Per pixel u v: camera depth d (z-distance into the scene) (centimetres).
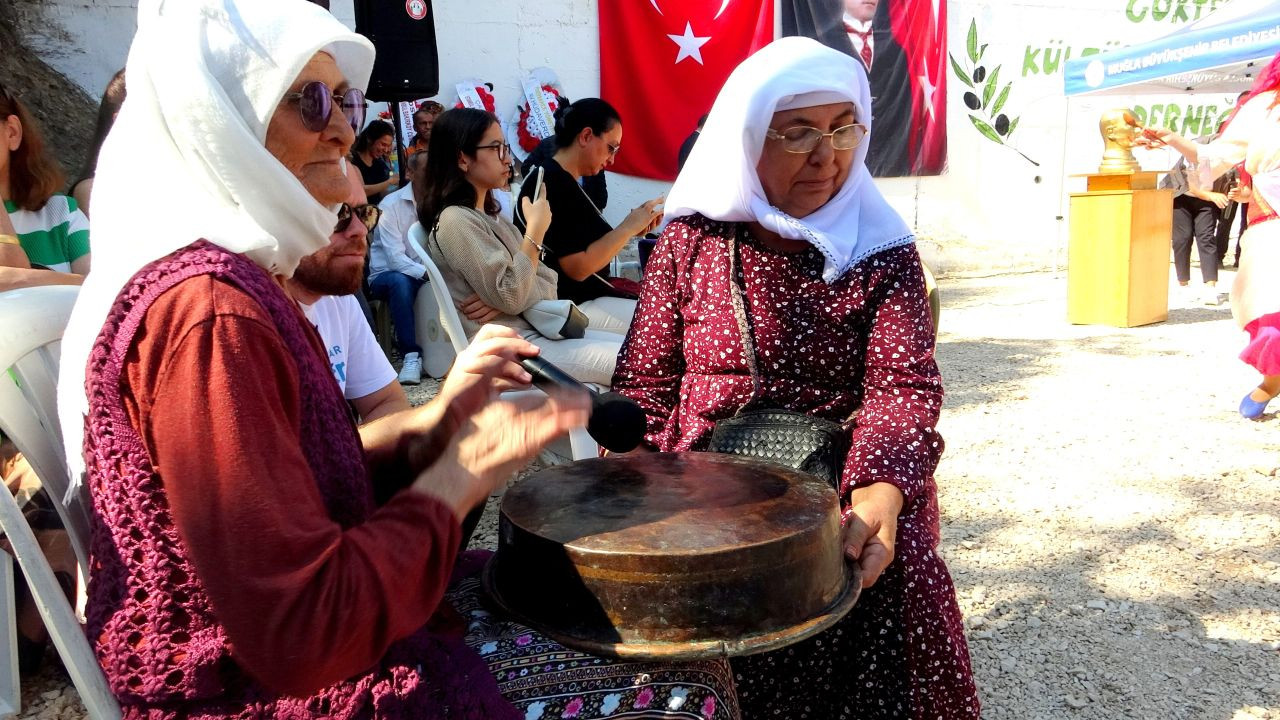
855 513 160
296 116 121
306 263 157
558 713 123
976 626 269
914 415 176
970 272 1039
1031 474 388
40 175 288
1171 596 285
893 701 175
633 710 123
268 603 98
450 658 120
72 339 114
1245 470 389
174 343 99
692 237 201
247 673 106
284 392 106
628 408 131
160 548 103
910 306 184
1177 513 346
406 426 147
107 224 115
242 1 117
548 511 137
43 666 245
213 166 113
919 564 171
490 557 164
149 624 105
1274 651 254
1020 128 1029
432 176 339
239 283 104
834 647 180
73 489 121
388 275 546
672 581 119
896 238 189
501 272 321
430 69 587
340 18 732
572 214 382
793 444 179
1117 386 527
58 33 675
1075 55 1038
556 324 331
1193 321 726
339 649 103
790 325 191
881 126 963
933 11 958
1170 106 1112
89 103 680
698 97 875
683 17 858
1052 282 971
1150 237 705
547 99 823
